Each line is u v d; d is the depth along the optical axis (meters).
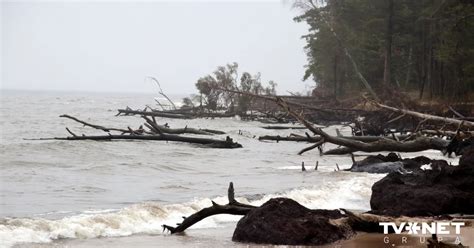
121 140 50.06
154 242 15.41
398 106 58.12
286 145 51.88
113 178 29.59
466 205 18.84
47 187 25.72
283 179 29.00
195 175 31.28
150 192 24.47
